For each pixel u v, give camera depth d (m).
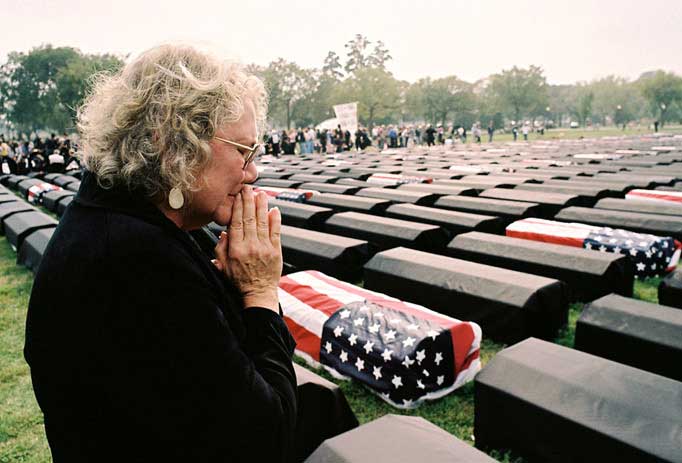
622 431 2.75
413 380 3.92
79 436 1.07
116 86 1.17
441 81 99.25
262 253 1.33
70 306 1.04
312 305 4.78
